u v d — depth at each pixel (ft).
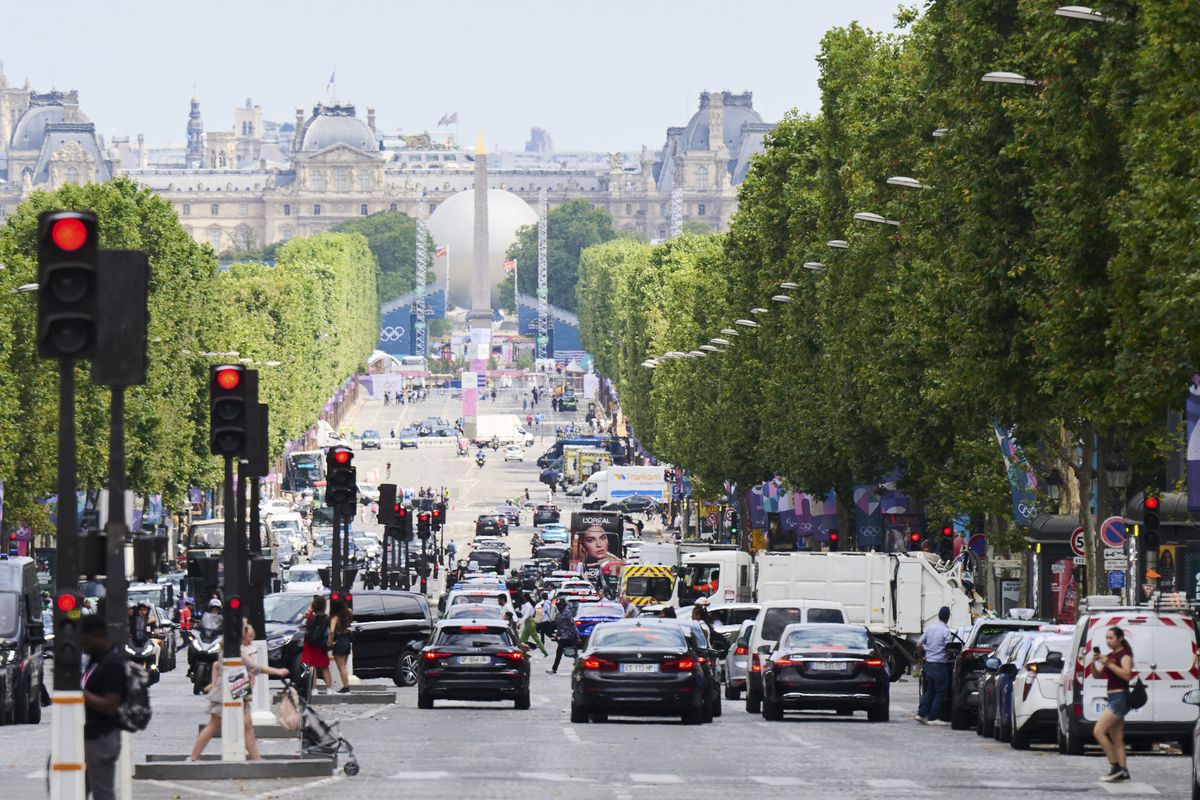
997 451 617.62
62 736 193.26
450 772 287.28
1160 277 351.25
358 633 563.48
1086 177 412.16
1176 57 346.74
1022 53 467.11
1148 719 327.47
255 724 366.22
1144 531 447.01
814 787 270.05
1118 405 407.44
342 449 487.20
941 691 439.63
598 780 276.41
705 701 433.07
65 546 193.77
